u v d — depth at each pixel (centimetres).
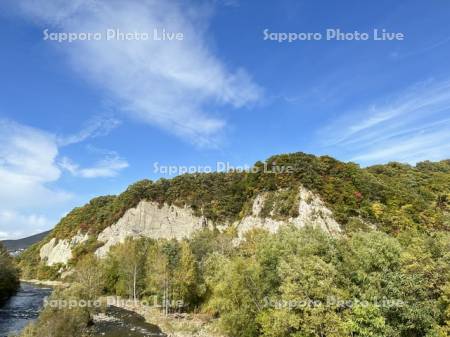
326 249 3572
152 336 4600
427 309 2912
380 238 3484
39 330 3634
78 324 4109
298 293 3122
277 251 3866
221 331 4653
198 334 4719
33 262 15400
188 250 6794
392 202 9338
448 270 2992
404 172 13662
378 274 3138
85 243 13725
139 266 8075
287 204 9744
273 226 9500
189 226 12644
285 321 3131
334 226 8662
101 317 5800
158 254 7331
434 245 3334
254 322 3841
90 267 7844
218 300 4394
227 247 8425
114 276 8638
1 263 7981
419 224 8438
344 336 2922
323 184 9919
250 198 11944
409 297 2997
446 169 14350
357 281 3309
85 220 15588
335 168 10769
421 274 3038
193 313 6231
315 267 3159
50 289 10050
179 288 6306
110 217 14300
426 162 15125
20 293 8962
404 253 3216
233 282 4141
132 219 13325
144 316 5984
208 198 13500
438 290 2980
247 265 4128
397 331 2948
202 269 6850
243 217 11081
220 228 12400
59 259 14538
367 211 8994
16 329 4819
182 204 13388
